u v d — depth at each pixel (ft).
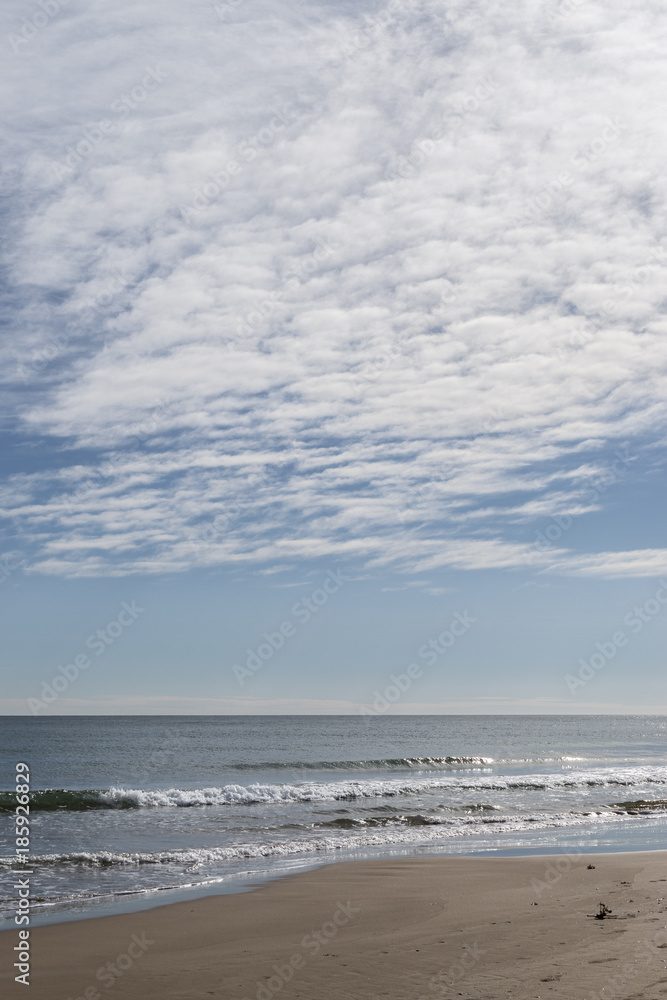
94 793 87.45
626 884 46.06
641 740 300.81
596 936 32.17
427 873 51.08
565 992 23.99
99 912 40.24
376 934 35.17
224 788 96.07
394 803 91.71
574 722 648.79
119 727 350.84
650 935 31.86
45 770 138.92
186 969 29.68
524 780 118.11
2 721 465.88
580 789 112.16
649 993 23.40
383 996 25.12
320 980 27.53
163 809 84.07
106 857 54.95
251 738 253.85
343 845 63.21
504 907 40.60
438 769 154.92
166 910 40.70
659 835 70.49
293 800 92.84
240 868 52.85
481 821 78.28
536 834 70.64
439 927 36.14
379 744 232.94
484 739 280.72
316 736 276.21
